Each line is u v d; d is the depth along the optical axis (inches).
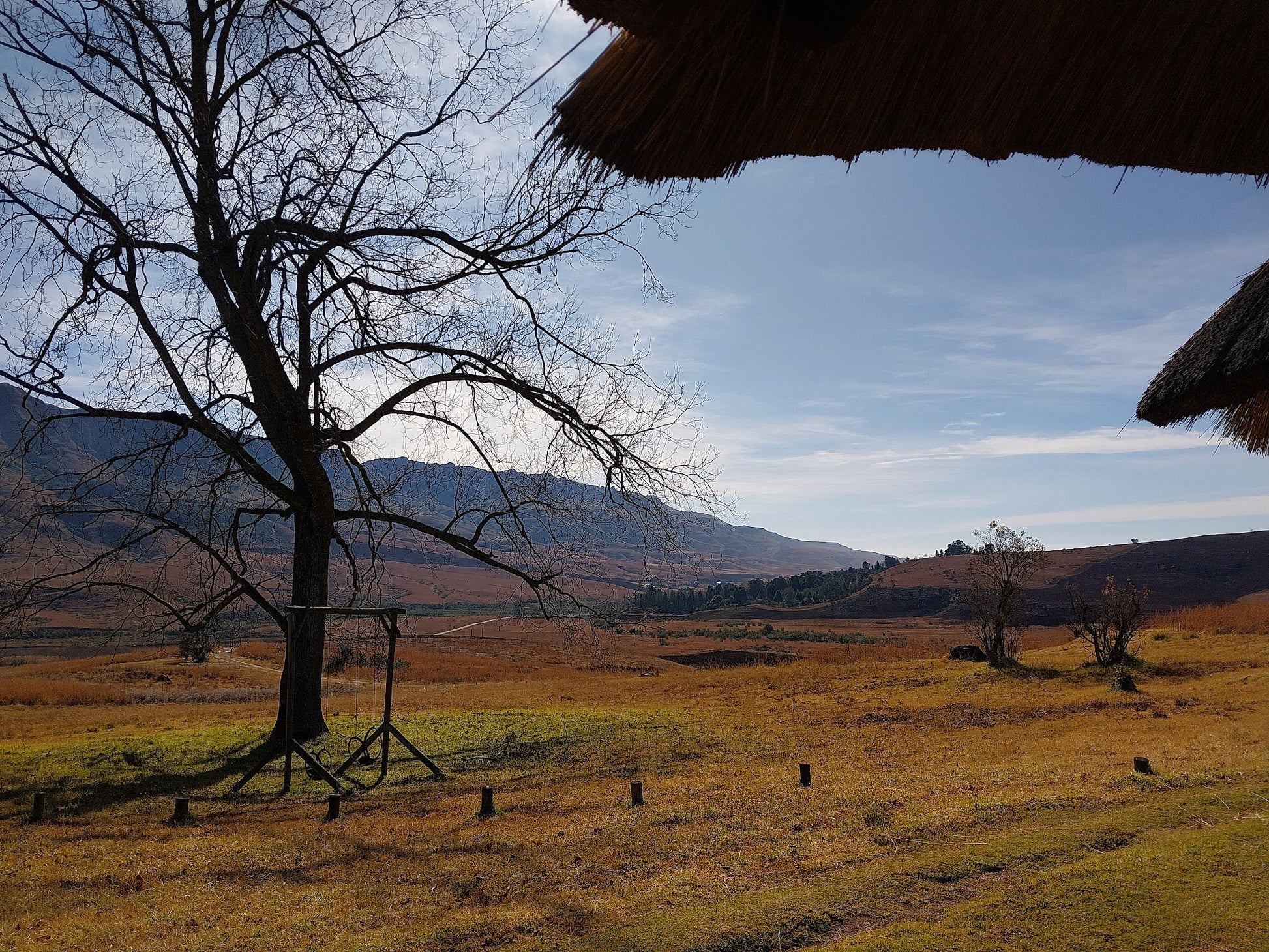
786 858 305.3
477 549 654.5
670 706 860.0
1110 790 371.9
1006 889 263.7
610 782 471.2
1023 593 1059.9
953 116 85.9
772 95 80.9
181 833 382.9
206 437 569.9
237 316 548.1
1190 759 426.0
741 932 239.0
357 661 1552.7
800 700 827.4
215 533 614.5
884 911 254.5
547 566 658.8
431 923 258.7
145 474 581.6
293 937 248.7
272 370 564.7
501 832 366.6
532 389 619.2
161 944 244.5
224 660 1764.3
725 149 85.4
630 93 79.3
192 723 799.1
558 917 256.2
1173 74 85.4
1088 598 4377.5
